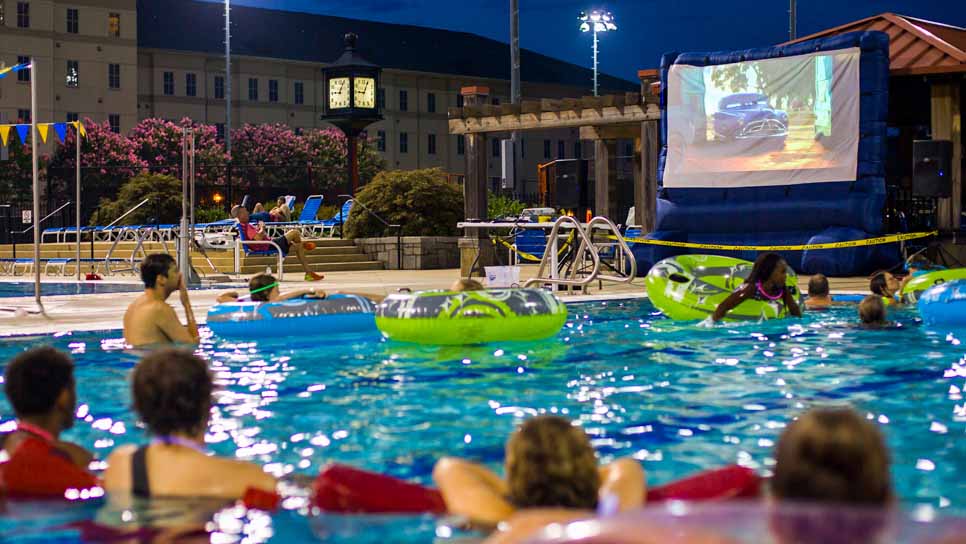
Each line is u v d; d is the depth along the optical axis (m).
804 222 16.64
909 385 6.15
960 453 4.32
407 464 4.29
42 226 32.53
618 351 7.82
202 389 3.44
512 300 8.30
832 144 16.31
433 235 22.42
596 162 19.95
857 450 1.97
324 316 8.88
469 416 5.29
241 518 3.16
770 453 4.39
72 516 3.16
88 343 8.41
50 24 51.16
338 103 26.27
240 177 48.59
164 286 8.10
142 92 56.62
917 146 15.87
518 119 18.84
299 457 4.42
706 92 17.23
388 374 6.73
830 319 9.74
